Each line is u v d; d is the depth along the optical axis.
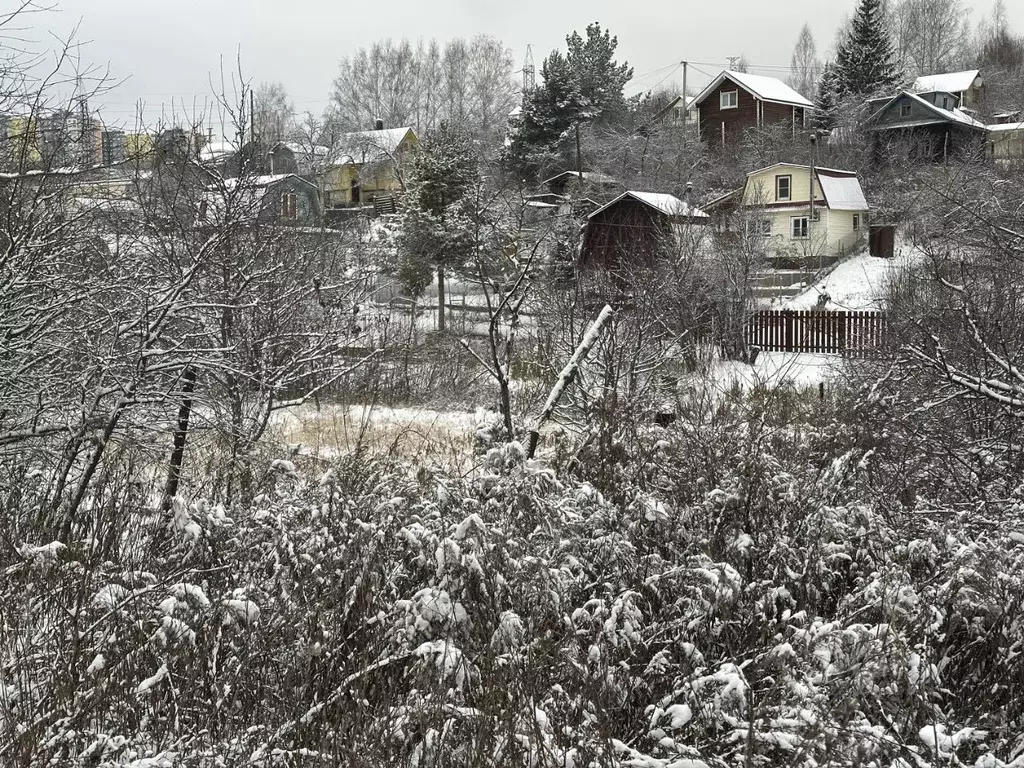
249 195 9.77
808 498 5.76
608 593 4.98
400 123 85.00
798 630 4.21
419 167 31.28
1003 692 4.45
